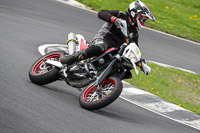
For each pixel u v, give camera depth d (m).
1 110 15.30
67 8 58.16
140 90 28.67
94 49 19.84
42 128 14.52
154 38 54.91
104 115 19.69
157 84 32.50
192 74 38.97
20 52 29.38
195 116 26.30
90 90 20.73
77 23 50.41
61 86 23.86
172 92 31.59
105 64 20.61
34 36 37.09
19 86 20.19
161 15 70.00
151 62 40.41
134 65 19.55
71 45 22.44
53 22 47.00
